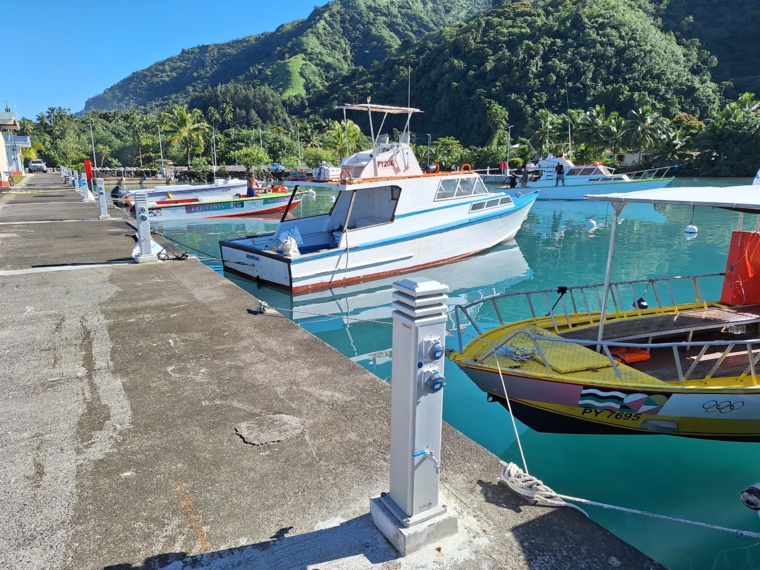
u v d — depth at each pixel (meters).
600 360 4.71
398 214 11.31
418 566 2.29
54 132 87.19
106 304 6.57
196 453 3.21
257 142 82.75
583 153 52.97
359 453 3.21
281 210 23.08
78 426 3.55
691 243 14.90
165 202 21.08
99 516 2.63
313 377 4.38
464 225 12.57
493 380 4.70
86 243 11.35
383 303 10.02
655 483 4.20
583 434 4.86
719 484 4.17
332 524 2.57
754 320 5.20
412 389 2.25
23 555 2.35
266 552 2.37
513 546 2.43
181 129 70.56
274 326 5.73
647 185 26.33
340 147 66.81
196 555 2.36
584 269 12.21
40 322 5.86
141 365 4.62
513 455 4.67
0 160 34.16
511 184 27.89
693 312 5.77
